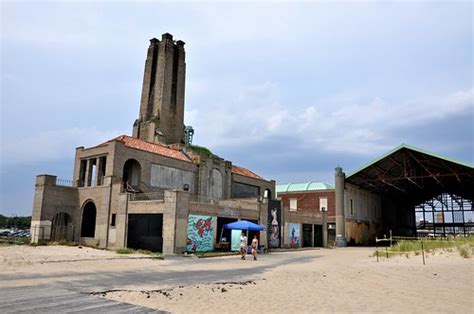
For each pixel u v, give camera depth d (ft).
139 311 32.58
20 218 348.59
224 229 121.19
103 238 121.39
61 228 133.49
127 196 117.60
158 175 140.87
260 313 33.30
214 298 39.60
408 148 172.86
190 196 115.96
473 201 269.85
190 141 229.86
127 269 64.49
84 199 132.05
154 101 217.97
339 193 191.93
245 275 60.75
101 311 32.17
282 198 230.68
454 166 175.63
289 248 153.28
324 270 69.05
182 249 102.94
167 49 224.12
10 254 78.79
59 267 61.93
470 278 54.95
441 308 35.81
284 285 49.70
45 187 126.41
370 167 187.01
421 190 258.16
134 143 148.05
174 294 41.14
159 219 107.45
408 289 46.62
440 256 80.43
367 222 224.53
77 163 140.67
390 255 93.09
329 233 210.59
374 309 35.32
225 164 174.40
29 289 41.65
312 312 33.94
